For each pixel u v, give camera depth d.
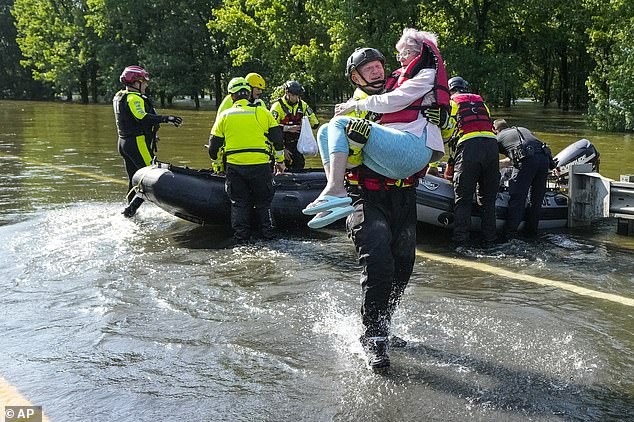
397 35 28.42
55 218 7.67
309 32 33.16
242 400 3.35
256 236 7.12
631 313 4.71
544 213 7.71
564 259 6.29
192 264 5.88
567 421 3.15
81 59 52.34
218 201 7.23
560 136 21.48
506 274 5.75
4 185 9.95
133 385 3.51
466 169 6.80
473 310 4.73
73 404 3.29
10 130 21.80
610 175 11.49
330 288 5.21
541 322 4.50
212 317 4.52
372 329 3.76
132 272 5.56
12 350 3.93
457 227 6.96
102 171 11.65
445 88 3.71
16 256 5.97
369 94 3.87
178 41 45.88
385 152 3.60
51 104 49.19
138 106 8.09
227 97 7.51
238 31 34.94
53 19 55.81
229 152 6.82
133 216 7.89
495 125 7.66
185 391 3.45
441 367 3.75
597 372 3.70
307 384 3.53
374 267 3.68
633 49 23.02
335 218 3.54
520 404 3.32
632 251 6.62
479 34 31.83
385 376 3.63
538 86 56.88
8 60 64.81
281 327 4.35
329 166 3.63
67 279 5.32
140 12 47.56
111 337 4.14
